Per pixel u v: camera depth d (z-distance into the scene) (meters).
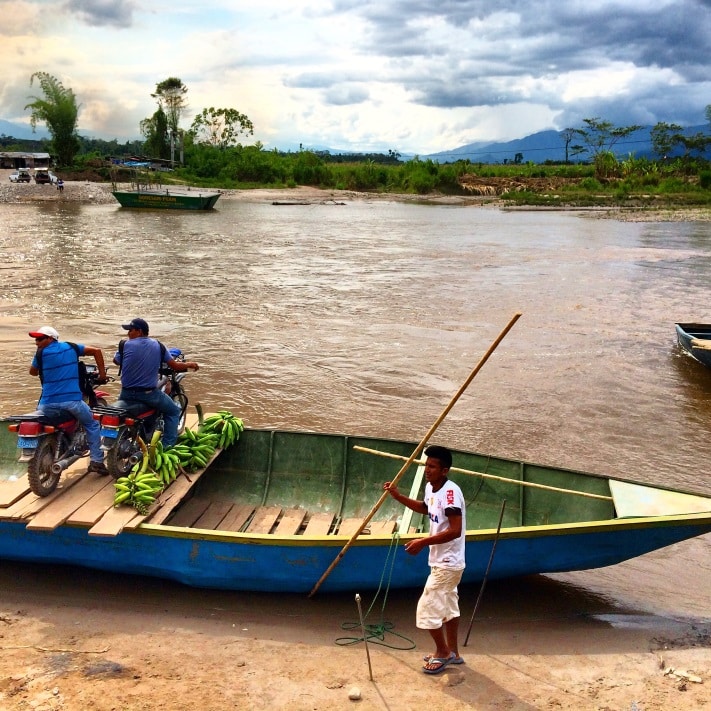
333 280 24.11
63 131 76.56
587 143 102.88
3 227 36.31
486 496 7.65
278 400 12.60
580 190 76.44
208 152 81.38
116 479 6.84
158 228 38.31
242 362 14.68
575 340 16.94
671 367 14.98
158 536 6.18
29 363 14.03
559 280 25.00
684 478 9.88
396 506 7.82
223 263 27.16
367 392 13.12
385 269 26.72
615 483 7.02
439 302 20.83
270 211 53.12
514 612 6.49
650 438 11.30
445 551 5.32
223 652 5.68
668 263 29.52
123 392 7.08
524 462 7.52
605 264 29.00
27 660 5.46
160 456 7.02
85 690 5.10
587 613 6.51
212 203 52.41
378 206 62.53
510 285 23.80
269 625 6.13
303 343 16.17
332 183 81.56
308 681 5.31
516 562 6.23
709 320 19.25
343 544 6.03
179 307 19.47
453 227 44.16
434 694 5.19
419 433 11.25
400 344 16.25
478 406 12.51
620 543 6.13
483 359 5.53
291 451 8.22
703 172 75.44
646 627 6.27
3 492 6.53
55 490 6.64
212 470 8.28
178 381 8.13
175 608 6.38
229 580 6.33
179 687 5.18
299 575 6.26
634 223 49.03
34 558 6.59
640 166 83.44
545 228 44.41
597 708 5.07
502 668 5.55
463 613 6.46
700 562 7.54
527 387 13.56
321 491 8.12
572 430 11.54
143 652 5.64
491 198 74.25
